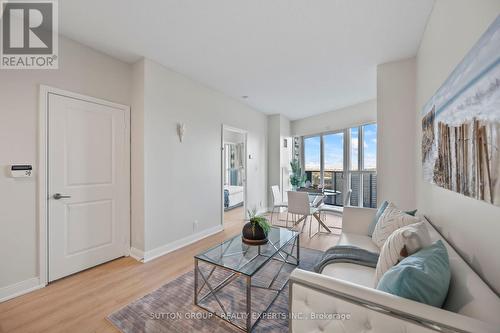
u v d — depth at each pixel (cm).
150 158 270
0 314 168
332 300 96
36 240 203
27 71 198
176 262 259
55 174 215
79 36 221
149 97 268
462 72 113
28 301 183
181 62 277
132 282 214
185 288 203
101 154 251
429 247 110
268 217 494
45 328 154
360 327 89
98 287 205
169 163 294
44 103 206
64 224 222
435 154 165
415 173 256
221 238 347
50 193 211
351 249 175
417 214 218
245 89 374
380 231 189
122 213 271
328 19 195
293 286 107
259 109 500
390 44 235
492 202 85
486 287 83
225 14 188
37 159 203
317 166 565
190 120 326
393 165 273
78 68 231
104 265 250
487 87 88
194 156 334
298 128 589
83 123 236
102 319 163
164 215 287
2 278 184
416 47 239
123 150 271
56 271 215
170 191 295
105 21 198
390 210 196
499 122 80
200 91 345
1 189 184
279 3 175
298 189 457
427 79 200
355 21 198
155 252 275
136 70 272
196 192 337
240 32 215
